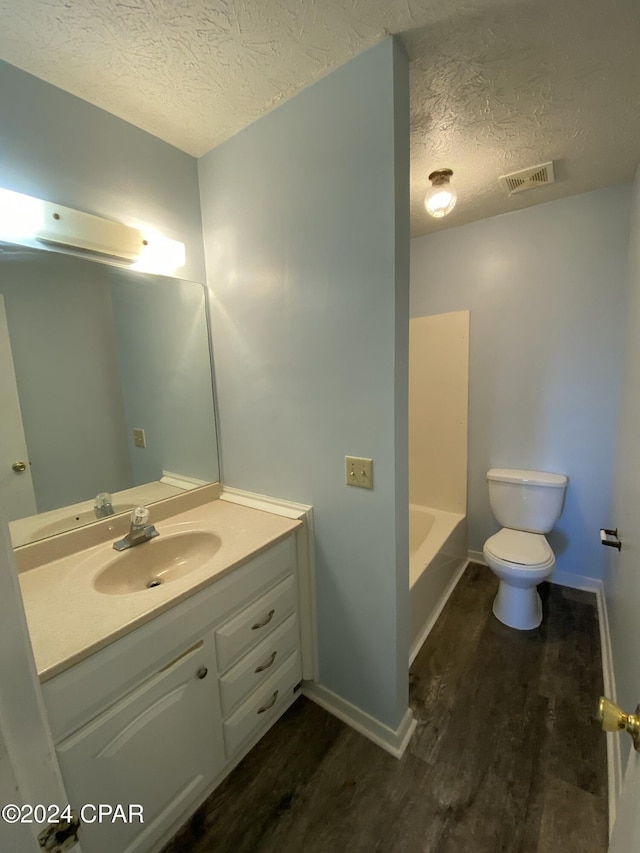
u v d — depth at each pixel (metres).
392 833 1.10
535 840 1.06
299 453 1.45
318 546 1.46
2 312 1.13
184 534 1.42
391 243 1.09
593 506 2.17
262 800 1.20
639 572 1.09
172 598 0.99
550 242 2.10
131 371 1.46
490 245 2.27
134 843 0.97
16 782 0.38
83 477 1.34
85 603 0.97
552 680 1.62
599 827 1.09
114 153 1.33
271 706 1.39
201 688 1.11
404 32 0.99
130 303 1.44
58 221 1.18
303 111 1.22
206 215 1.62
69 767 0.81
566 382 2.16
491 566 1.98
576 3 0.90
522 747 1.33
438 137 1.45
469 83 1.16
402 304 1.15
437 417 2.59
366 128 1.08
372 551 1.30
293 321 1.37
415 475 2.72
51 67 1.09
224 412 1.71
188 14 0.92
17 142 1.11
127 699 0.92
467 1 0.89
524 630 1.93
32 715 0.40
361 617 1.37
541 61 1.08
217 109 1.29
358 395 1.24
